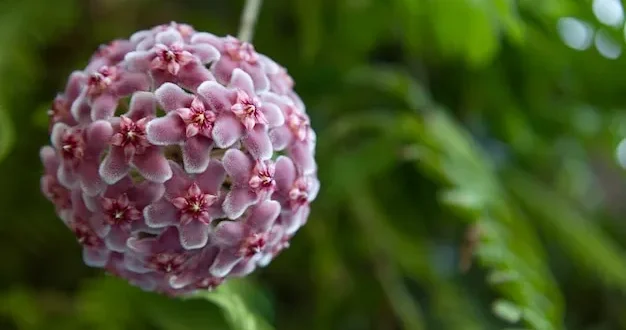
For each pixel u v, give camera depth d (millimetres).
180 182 330
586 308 495
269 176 334
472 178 416
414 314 432
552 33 439
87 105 336
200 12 452
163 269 336
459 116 468
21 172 433
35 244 437
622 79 448
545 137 467
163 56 335
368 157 434
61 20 429
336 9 439
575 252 457
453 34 427
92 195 332
